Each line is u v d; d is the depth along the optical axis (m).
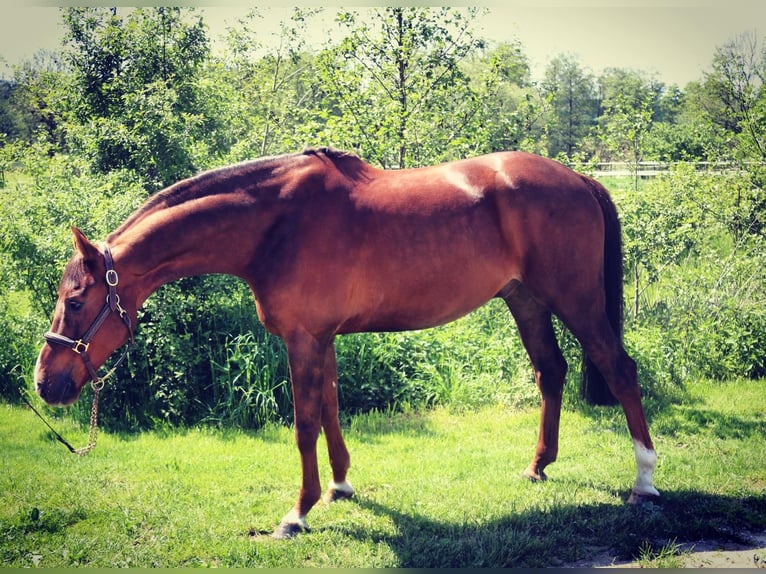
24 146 10.81
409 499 4.80
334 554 4.02
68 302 4.14
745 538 4.13
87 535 4.35
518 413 6.91
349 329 4.58
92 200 7.67
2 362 7.79
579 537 4.20
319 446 6.04
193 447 6.07
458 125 8.73
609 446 5.80
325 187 4.45
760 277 8.49
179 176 8.67
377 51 8.78
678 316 8.22
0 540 4.29
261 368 6.83
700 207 8.86
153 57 10.80
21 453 6.01
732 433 6.04
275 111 12.99
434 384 7.28
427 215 4.48
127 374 6.84
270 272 4.36
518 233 4.57
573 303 4.62
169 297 6.94
